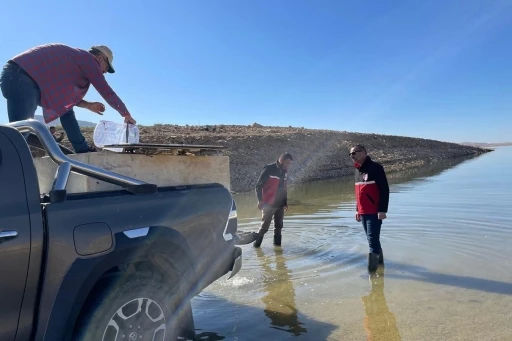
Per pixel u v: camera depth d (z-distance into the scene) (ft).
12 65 14.02
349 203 47.57
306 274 21.70
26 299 8.91
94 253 9.87
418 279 20.18
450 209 39.19
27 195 9.14
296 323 15.55
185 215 12.19
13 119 14.11
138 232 10.76
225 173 15.19
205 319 16.08
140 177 13.12
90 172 10.68
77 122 17.06
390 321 15.43
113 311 10.30
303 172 85.66
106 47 16.53
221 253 13.39
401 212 38.47
